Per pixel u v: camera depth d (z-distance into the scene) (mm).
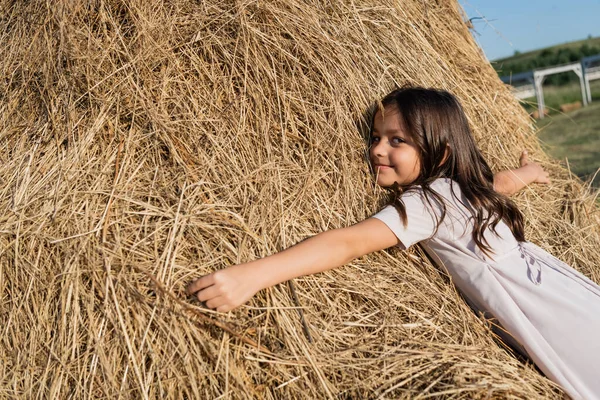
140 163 1892
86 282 1643
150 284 1622
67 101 2014
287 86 2143
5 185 1907
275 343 1612
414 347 1684
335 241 1744
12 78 2170
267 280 1617
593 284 1955
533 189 2564
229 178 1910
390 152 2020
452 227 1892
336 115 2131
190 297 1618
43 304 1656
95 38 2115
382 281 1867
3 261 1733
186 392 1518
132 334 1557
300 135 2098
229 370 1529
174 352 1532
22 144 2018
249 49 2135
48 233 1729
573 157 6664
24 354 1626
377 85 2273
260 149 2012
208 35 2158
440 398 1511
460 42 2875
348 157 2104
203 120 1991
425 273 1973
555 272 1932
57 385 1548
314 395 1545
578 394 1718
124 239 1698
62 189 1819
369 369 1588
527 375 1714
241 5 2174
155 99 2008
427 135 1981
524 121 2998
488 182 2100
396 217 1839
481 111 2643
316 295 1760
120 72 2049
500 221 1979
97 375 1541
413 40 2531
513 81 15477
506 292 1845
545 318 1807
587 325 1791
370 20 2420
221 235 1755
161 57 2076
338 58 2225
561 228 2488
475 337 1828
